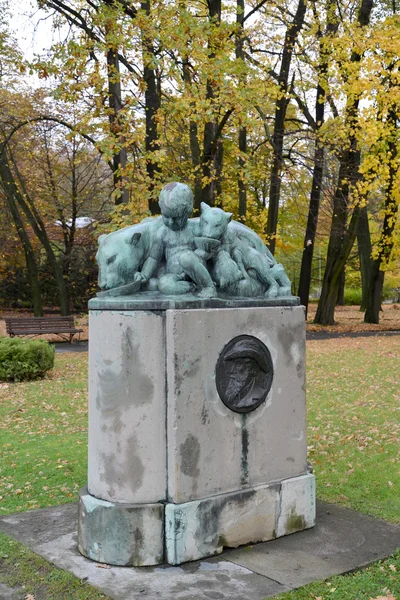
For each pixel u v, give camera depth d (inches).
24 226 993.5
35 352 449.4
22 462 251.8
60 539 165.9
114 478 151.4
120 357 150.6
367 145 647.8
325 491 207.6
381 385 405.4
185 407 150.1
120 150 475.8
